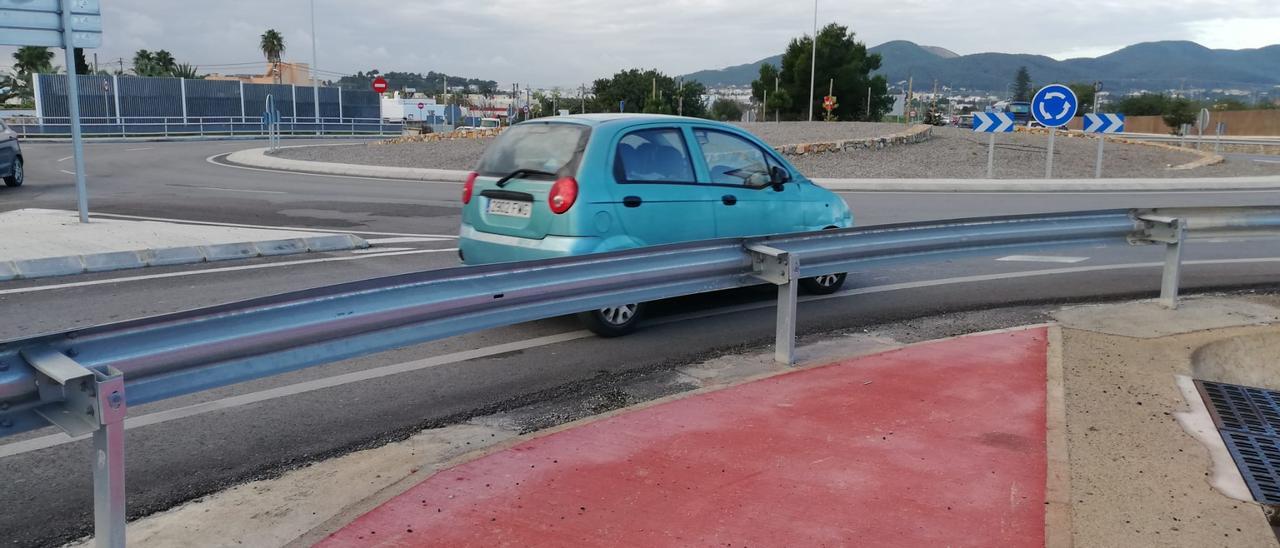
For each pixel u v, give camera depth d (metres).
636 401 5.38
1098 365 5.79
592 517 3.65
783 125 35.41
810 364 5.84
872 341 6.68
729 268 5.98
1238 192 20.36
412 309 4.20
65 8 11.09
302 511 3.88
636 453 4.31
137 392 3.26
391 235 12.19
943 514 3.68
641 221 6.70
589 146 6.54
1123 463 4.23
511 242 6.73
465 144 31.25
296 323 3.71
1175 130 77.44
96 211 13.98
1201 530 3.57
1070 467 4.14
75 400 2.98
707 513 3.69
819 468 4.13
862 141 28.55
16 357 2.95
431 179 22.34
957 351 6.09
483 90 167.50
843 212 8.27
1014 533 3.52
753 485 3.95
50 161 26.67
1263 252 10.98
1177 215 7.70
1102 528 3.56
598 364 6.13
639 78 119.12
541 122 6.99
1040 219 7.41
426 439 4.76
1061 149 30.94
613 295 5.38
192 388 3.43
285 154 29.58
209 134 51.09
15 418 2.96
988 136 34.78
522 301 4.82
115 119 50.31
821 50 81.75
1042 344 6.28
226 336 3.47
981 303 7.98
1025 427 4.67
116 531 2.98
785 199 7.70
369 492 4.08
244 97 57.75
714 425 4.68
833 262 6.45
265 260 10.05
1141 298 8.22
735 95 155.00
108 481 2.94
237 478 4.25
